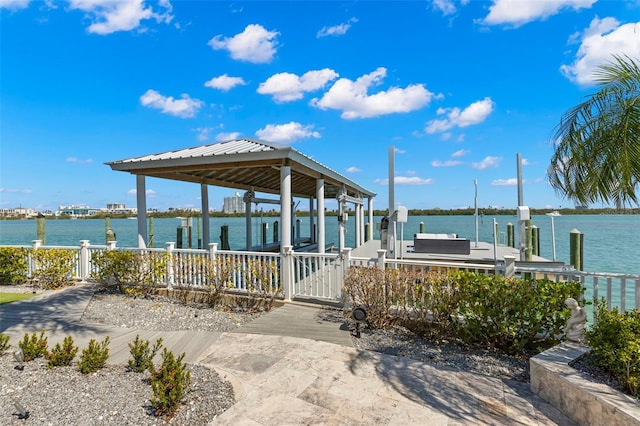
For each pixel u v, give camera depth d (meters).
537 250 12.12
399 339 4.13
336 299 5.56
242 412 2.50
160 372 2.54
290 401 2.68
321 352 3.71
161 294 6.50
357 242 14.55
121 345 3.96
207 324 4.86
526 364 3.43
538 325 3.49
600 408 2.21
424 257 8.38
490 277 3.83
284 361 3.47
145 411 2.45
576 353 2.92
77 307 5.61
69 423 2.28
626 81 3.38
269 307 5.61
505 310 3.62
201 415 2.44
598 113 3.50
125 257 6.45
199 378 3.04
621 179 3.27
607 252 14.73
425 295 4.17
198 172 9.40
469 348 3.85
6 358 3.32
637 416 1.99
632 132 3.23
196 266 6.21
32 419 2.30
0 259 7.38
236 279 6.00
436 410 2.57
